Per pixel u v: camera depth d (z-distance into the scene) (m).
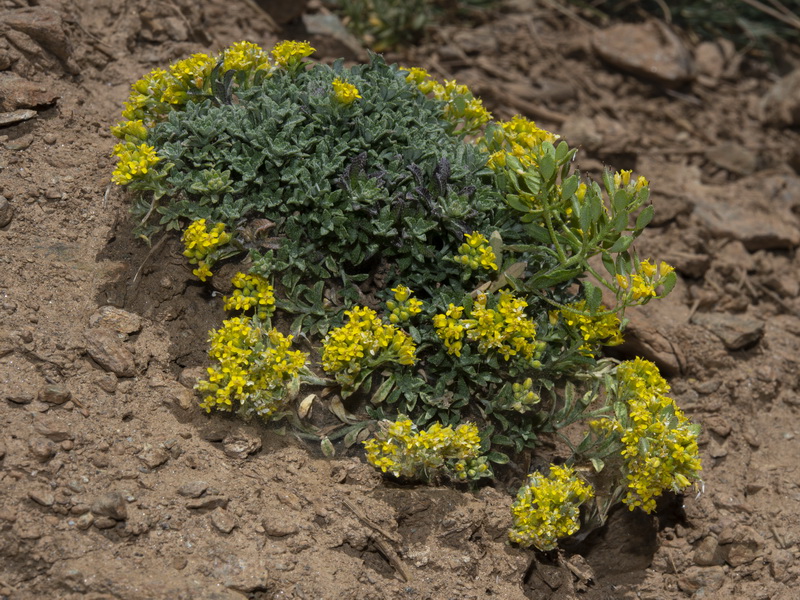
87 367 0.86
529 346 0.88
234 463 0.86
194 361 0.89
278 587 0.82
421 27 1.22
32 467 0.83
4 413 0.84
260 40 1.10
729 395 0.99
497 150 0.93
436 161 0.90
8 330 0.86
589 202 0.88
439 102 0.94
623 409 0.88
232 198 0.89
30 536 0.81
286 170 0.89
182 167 0.90
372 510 0.86
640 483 0.87
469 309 0.88
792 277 1.10
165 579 0.81
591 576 0.90
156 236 0.91
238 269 0.89
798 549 0.92
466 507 0.87
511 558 0.87
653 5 1.40
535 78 1.22
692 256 1.06
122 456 0.84
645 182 0.88
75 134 0.94
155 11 1.04
